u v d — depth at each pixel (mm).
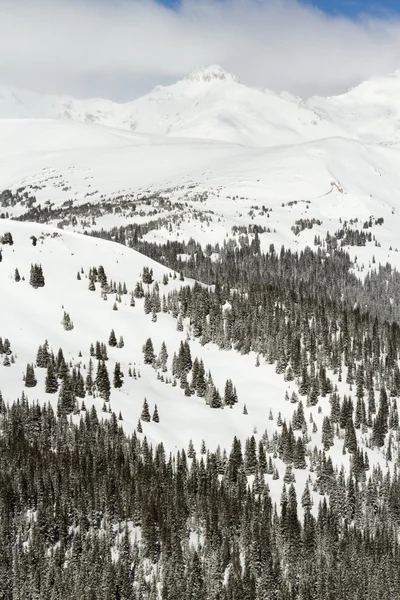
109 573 198000
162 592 198875
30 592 192750
